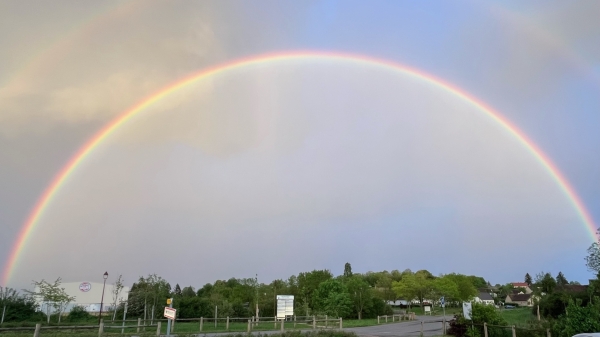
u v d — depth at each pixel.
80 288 59.12
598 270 41.31
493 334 26.58
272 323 43.72
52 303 43.28
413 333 33.09
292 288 88.31
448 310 102.25
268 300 67.88
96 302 59.38
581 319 21.66
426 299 104.19
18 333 23.84
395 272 130.75
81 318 45.25
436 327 42.59
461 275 111.38
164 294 52.19
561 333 22.47
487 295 142.50
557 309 46.69
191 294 81.44
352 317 74.94
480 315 28.52
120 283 49.53
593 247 42.34
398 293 94.38
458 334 29.12
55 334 23.67
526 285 175.38
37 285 44.56
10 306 42.72
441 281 97.25
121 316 48.47
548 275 61.47
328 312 67.75
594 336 11.48
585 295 43.34
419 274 110.31
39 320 41.78
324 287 75.94
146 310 47.34
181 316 52.19
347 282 82.75
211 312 54.56
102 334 21.09
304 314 63.19
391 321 59.66
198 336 23.61
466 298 105.75
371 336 28.59
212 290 78.25
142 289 50.34
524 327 26.33
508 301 136.88
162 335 22.83
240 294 72.44
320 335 24.91
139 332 26.69
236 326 39.41
